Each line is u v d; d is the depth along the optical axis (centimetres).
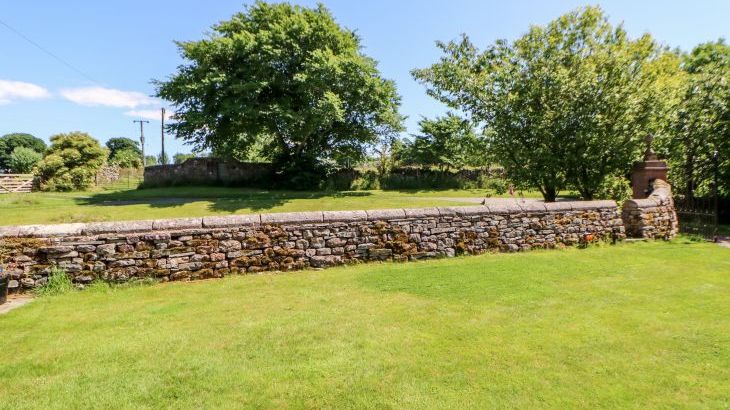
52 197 1850
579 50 1039
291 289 532
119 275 550
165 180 2431
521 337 376
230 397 282
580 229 808
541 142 1057
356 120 2312
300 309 455
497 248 746
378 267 641
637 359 334
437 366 323
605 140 988
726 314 431
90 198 1769
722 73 1163
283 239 627
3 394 284
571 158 1017
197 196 1839
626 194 1119
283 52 1931
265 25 2088
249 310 453
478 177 2722
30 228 529
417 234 695
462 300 481
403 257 682
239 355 343
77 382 301
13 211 1290
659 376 308
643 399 278
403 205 1558
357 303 473
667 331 388
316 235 641
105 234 550
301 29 1972
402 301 479
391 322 414
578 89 974
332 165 2520
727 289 519
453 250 714
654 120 1014
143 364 327
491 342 366
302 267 630
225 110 1831
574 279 568
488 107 1077
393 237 682
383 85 2105
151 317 433
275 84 1989
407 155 2972
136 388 293
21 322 419
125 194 1941
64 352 349
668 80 995
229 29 2127
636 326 400
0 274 482
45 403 274
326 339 374
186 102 2014
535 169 1060
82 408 269
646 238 852
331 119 1977
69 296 509
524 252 752
